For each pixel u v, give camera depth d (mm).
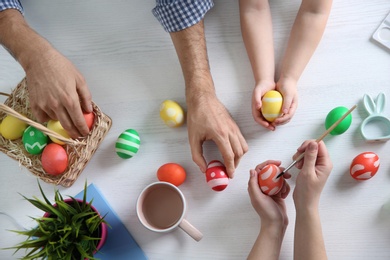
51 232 648
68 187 833
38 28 925
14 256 805
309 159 670
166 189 764
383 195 760
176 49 813
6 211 830
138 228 800
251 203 780
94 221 678
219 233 781
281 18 866
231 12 878
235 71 853
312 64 837
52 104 705
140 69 880
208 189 804
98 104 872
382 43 819
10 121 761
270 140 813
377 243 742
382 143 788
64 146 779
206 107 772
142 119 856
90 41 907
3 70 901
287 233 772
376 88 812
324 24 808
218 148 822
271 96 754
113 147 847
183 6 740
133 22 904
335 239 753
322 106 817
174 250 783
